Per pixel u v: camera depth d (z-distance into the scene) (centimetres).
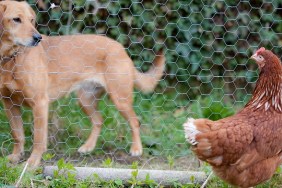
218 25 916
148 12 904
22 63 720
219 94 927
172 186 647
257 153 569
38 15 886
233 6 902
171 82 933
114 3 891
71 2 878
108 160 677
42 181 642
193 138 556
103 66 791
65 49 776
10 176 645
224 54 928
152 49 888
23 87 725
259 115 582
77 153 795
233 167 568
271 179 641
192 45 923
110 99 829
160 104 898
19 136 750
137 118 789
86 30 905
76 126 825
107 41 795
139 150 779
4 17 709
